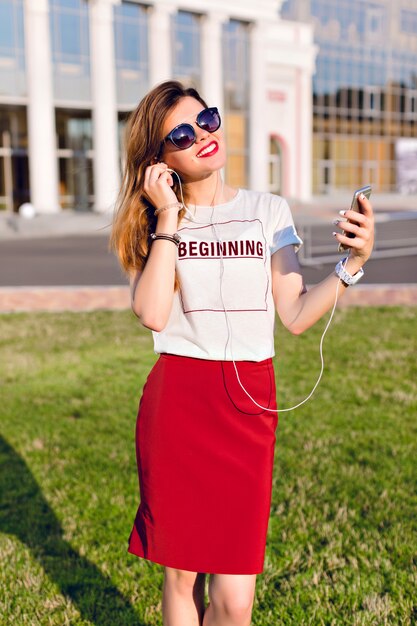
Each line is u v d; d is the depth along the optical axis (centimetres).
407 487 411
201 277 215
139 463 225
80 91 3216
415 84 5281
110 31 3178
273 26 4138
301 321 216
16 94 3047
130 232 224
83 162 3556
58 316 987
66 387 637
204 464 214
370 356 728
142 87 3400
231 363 216
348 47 4797
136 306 211
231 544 213
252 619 291
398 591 304
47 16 3017
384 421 529
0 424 538
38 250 2020
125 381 655
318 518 374
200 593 232
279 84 4253
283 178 4406
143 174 225
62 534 367
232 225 220
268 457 217
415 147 5297
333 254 1783
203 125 215
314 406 566
